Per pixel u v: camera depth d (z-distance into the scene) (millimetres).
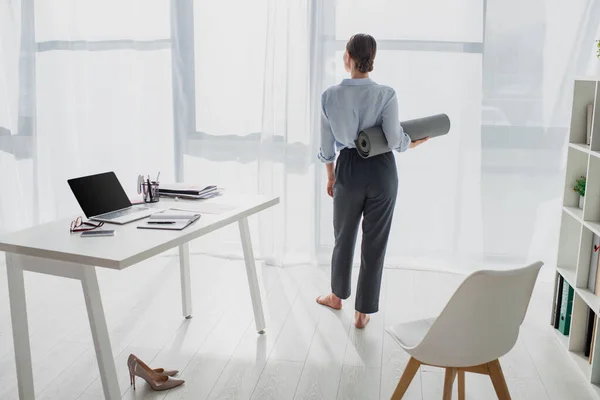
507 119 3770
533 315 3412
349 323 3279
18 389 2459
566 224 3111
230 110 4105
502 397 2082
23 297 2375
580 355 2879
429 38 3771
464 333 1920
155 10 4059
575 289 2830
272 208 4086
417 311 3428
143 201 2883
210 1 3990
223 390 2619
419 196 3971
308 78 3910
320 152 3193
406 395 2592
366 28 3822
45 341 3045
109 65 4195
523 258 3914
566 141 3732
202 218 2607
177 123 4168
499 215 3891
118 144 4289
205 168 4211
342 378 2721
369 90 2914
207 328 3213
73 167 4359
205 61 4062
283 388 2637
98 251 2160
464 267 3990
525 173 3812
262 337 3111
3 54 4266
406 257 4074
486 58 3723
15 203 4453
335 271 3307
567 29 3609
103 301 3539
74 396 2574
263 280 3891
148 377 2617
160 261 4215
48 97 4281
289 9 3795
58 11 4176
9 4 4199
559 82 3676
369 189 3023
